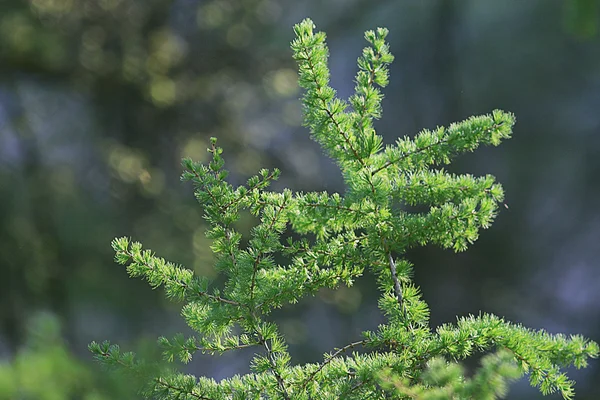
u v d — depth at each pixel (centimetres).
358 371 243
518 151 1588
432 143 269
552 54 1589
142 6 1130
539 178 1579
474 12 1611
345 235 274
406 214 273
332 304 1181
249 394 252
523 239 1544
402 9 1573
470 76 1612
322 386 253
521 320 1488
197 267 1031
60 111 1130
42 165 1097
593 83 1587
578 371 1252
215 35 1185
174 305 1041
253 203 265
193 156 1147
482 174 1557
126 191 1085
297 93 1216
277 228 263
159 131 1160
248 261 259
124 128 1148
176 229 1073
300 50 266
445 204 271
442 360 224
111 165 1084
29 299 1009
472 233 270
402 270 273
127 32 1135
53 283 1026
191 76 1175
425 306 264
